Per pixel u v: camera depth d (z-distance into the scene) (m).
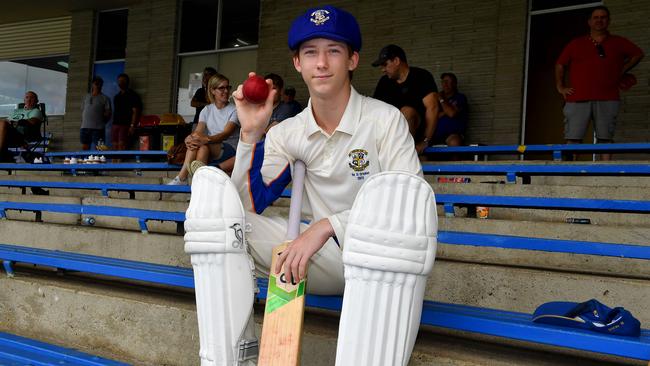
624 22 7.32
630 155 6.98
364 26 9.03
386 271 1.38
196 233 1.60
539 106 7.91
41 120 9.09
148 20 10.98
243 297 1.60
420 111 5.27
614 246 2.50
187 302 2.42
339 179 1.80
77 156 8.63
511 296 2.43
